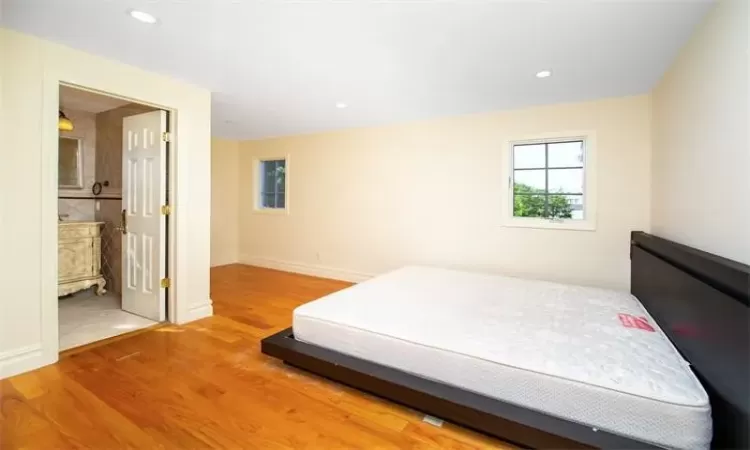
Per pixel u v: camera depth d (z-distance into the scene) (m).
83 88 2.40
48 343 2.29
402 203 4.41
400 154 4.40
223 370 2.26
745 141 1.40
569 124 3.37
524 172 3.69
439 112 3.83
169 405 1.87
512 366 1.62
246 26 1.96
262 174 5.96
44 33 2.09
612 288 3.23
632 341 1.85
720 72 1.63
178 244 3.07
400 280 3.26
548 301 2.59
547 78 2.72
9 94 2.08
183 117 3.02
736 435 1.26
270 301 3.87
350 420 1.76
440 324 2.10
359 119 4.22
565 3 1.68
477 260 3.92
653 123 2.93
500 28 1.94
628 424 1.40
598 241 3.28
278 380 2.14
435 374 1.81
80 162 4.02
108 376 2.16
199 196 3.21
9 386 2.02
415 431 1.69
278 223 5.62
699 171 1.89
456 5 1.71
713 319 1.45
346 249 4.91
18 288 2.15
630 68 2.48
